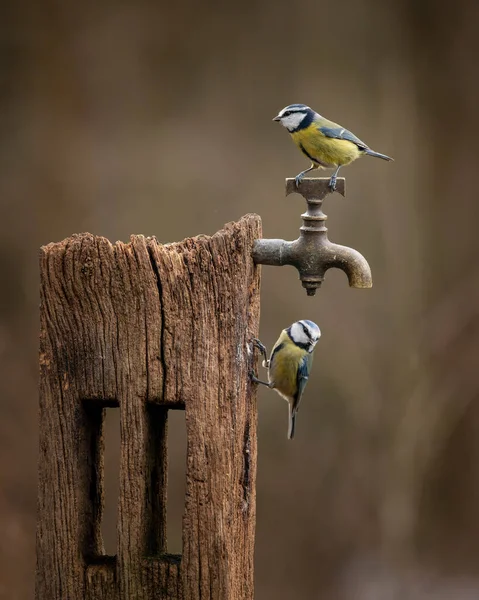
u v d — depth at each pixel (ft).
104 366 16.63
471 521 52.06
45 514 16.92
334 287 50.52
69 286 16.67
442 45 55.67
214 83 53.16
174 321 16.42
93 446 17.39
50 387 16.87
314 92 53.83
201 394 16.37
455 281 55.06
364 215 52.65
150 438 16.85
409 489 51.08
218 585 16.24
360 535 49.88
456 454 52.95
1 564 40.06
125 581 16.51
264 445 49.60
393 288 52.34
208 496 16.33
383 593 48.34
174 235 51.08
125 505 16.56
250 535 17.66
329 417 50.34
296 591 48.06
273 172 52.31
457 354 53.88
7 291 50.11
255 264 17.52
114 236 51.01
